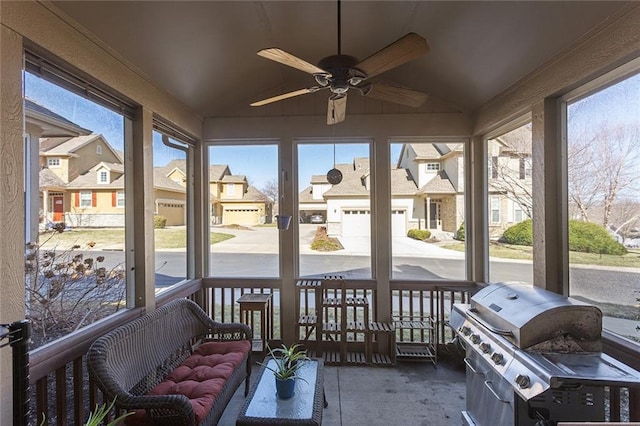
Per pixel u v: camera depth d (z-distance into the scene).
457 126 3.83
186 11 2.28
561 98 2.54
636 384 1.40
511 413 1.72
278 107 3.91
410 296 3.81
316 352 3.60
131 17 2.14
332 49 3.15
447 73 3.29
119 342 2.08
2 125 1.57
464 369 3.41
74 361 2.07
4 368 1.53
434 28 2.71
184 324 2.87
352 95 3.87
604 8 1.91
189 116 3.63
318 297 3.70
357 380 3.20
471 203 3.87
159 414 1.81
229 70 3.22
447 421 2.56
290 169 3.90
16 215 1.64
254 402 2.07
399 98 2.44
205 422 1.94
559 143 2.57
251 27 2.69
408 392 2.98
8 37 1.60
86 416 2.22
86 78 2.18
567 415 1.60
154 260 2.91
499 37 2.52
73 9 1.92
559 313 1.70
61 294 2.08
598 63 2.07
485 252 3.75
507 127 3.36
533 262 2.74
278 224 3.64
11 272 1.60
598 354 1.67
